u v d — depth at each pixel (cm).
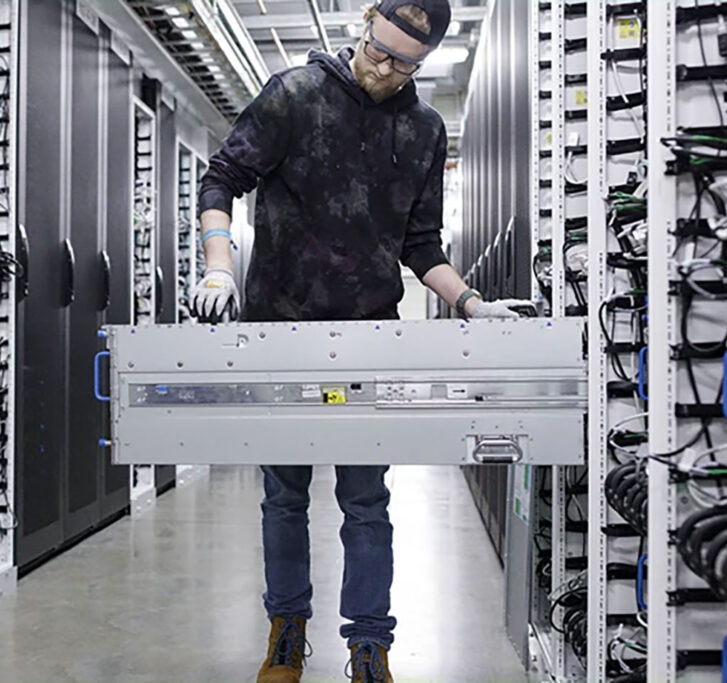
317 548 338
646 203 155
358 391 141
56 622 241
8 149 287
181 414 143
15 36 289
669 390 131
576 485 207
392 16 150
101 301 376
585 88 205
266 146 171
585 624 191
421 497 464
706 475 125
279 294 179
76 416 346
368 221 175
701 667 131
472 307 179
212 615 247
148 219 462
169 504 442
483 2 532
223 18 427
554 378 139
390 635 176
